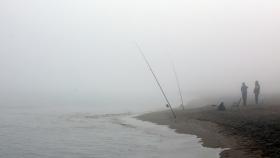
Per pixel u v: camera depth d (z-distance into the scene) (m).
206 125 24.62
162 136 22.70
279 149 15.19
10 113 42.69
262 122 21.91
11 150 20.02
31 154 18.97
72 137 23.84
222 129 22.14
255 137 18.30
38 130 27.42
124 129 26.75
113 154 18.19
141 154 17.84
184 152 17.55
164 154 17.50
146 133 24.33
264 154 14.82
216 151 17.08
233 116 25.95
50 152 19.28
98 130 26.72
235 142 18.03
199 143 19.33
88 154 18.48
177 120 29.12
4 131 26.92
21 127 29.33
